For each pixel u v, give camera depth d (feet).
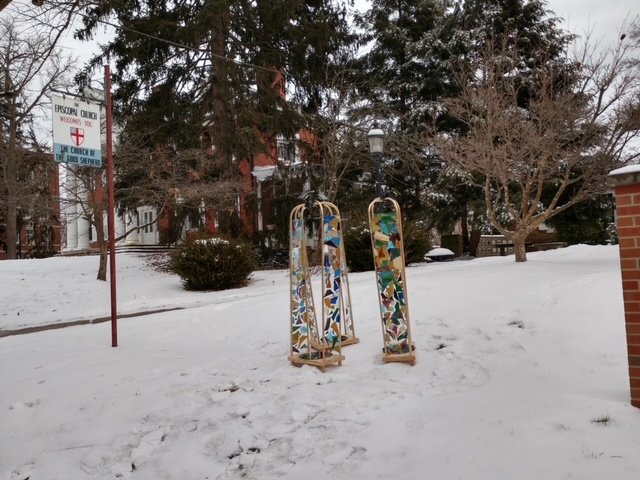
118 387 18.16
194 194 55.72
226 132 61.82
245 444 13.46
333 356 18.26
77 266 63.72
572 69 37.42
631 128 33.94
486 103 35.09
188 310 33.06
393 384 15.93
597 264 32.65
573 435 11.24
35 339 28.25
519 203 58.85
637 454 10.24
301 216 19.12
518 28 61.52
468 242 84.02
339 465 11.83
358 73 73.00
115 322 24.50
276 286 51.67
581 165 36.24
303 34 66.03
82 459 14.01
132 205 60.08
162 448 14.10
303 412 14.60
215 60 60.03
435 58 71.92
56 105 22.65
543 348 17.19
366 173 70.38
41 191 65.26
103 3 36.68
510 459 10.67
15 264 63.67
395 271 17.89
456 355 17.65
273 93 63.67
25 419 16.57
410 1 78.95
